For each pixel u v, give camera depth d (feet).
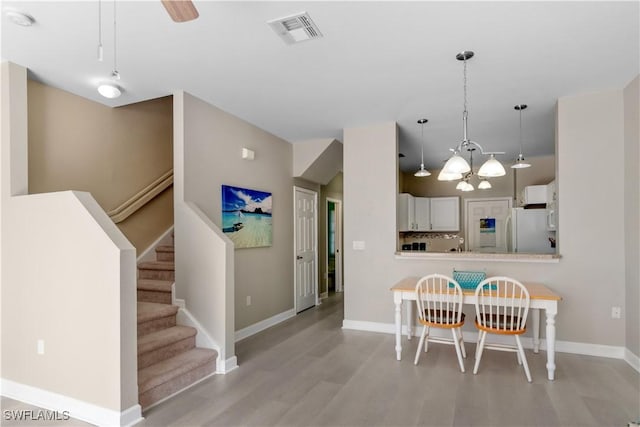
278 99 12.25
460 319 10.87
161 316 10.75
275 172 16.74
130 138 13.84
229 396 9.14
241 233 14.12
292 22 7.66
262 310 15.55
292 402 8.82
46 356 8.68
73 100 11.76
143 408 8.43
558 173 12.27
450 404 8.68
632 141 10.91
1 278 9.45
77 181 11.87
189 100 11.79
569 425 7.75
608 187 11.68
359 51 8.95
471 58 9.36
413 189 25.80
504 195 23.27
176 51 8.91
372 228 15.07
